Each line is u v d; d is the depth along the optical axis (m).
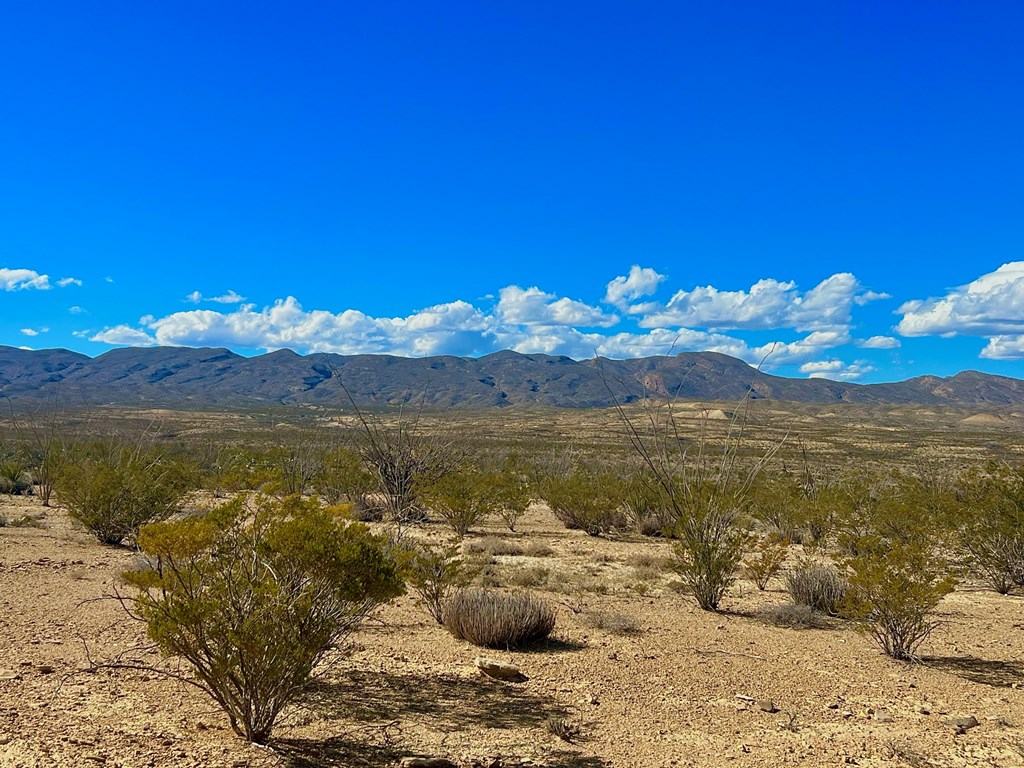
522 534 23.77
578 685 8.23
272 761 5.52
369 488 25.34
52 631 8.95
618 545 21.83
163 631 5.52
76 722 5.94
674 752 6.49
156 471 20.88
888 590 9.95
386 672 8.23
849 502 21.69
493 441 74.81
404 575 10.24
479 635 9.75
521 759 6.04
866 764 6.37
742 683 8.64
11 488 31.05
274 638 5.80
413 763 5.72
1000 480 16.59
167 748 5.56
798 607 12.48
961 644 11.00
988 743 6.96
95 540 18.00
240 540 6.32
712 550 13.24
